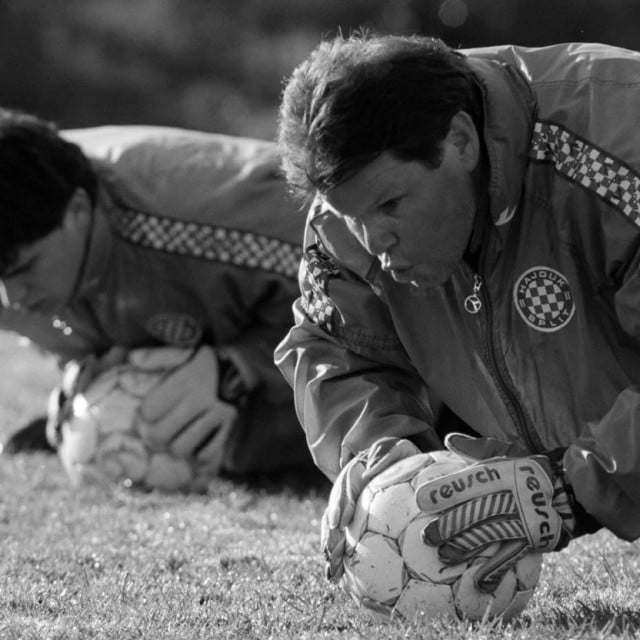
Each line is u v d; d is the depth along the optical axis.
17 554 17.23
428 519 11.88
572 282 12.11
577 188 11.73
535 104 11.95
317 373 13.32
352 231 11.54
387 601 11.99
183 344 22.91
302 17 74.56
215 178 22.14
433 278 11.74
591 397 12.37
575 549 16.38
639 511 11.74
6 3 75.12
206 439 22.81
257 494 22.78
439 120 10.95
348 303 13.04
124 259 22.08
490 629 11.45
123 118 75.12
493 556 11.73
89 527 19.72
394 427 12.93
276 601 13.52
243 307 22.61
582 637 11.16
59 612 13.33
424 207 11.12
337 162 10.73
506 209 11.73
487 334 12.52
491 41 70.06
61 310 22.64
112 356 23.25
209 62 75.38
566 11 68.56
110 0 75.94
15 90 75.00
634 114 11.62
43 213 20.34
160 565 16.34
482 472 11.66
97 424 22.70
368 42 11.28
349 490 12.34
